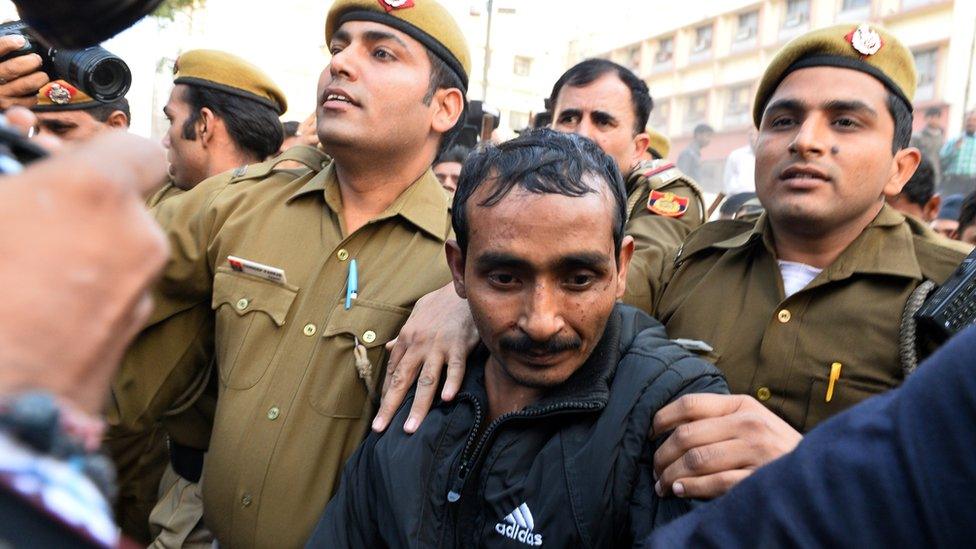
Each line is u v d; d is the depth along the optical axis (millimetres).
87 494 360
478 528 967
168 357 1555
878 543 517
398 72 1385
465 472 997
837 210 1246
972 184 7836
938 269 1228
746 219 1525
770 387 1272
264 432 1300
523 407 1012
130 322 415
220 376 1384
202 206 1517
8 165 431
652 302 1619
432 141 1505
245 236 1447
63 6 451
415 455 1031
